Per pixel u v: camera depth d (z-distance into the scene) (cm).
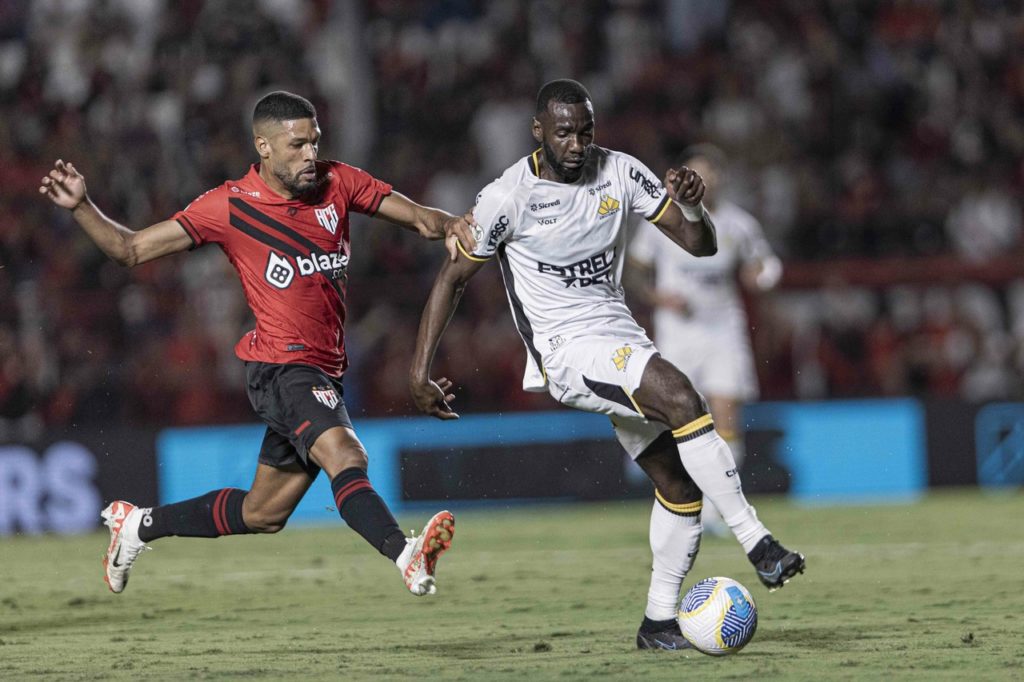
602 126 6406
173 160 5897
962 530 3766
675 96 6519
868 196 6041
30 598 2820
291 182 1981
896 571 2938
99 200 5728
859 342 5322
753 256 3788
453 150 6256
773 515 4328
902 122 6594
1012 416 4916
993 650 1867
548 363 2052
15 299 4862
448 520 1708
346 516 1870
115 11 6469
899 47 6800
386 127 6406
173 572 3247
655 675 1716
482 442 4694
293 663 1884
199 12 6359
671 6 6894
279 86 6156
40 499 4422
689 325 3744
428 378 2056
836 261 5566
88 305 4919
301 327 2031
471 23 6781
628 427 2002
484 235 2014
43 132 5981
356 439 1967
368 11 6700
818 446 4850
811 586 2714
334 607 2570
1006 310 5434
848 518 4175
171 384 4897
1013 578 2762
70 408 4812
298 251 2019
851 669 1733
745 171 6156
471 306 5206
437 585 2872
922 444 4884
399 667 1825
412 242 5516
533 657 1900
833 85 6625
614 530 3975
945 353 5328
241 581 3034
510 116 6353
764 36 6756
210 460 4541
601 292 2078
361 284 5034
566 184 2022
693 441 1883
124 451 4481
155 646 2102
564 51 6738
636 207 2075
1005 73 6862
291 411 1978
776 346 5203
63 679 1775
